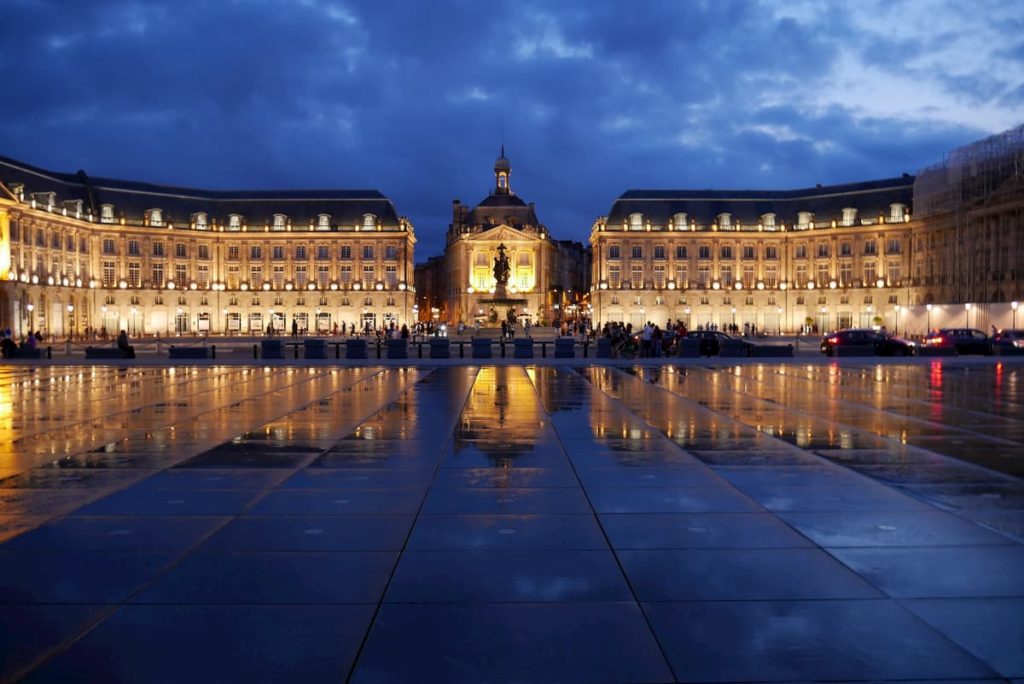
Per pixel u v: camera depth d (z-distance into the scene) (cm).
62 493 1127
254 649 624
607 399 2389
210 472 1275
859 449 1483
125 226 11788
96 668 595
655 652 620
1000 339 5591
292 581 766
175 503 1069
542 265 14225
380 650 623
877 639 641
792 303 12669
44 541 894
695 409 2125
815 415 1991
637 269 12875
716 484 1179
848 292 12206
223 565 812
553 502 1070
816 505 1051
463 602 714
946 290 9944
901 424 1822
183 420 1909
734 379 3203
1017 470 1282
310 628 661
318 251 12800
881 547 868
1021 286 8438
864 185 12406
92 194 11744
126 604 710
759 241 12769
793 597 725
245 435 1666
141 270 12006
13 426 1812
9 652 620
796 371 3722
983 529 937
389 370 3859
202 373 3684
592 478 1225
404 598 724
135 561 824
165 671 590
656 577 775
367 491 1139
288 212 12888
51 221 10538
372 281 12862
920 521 971
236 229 12638
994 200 8875
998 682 577
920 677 583
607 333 7381
